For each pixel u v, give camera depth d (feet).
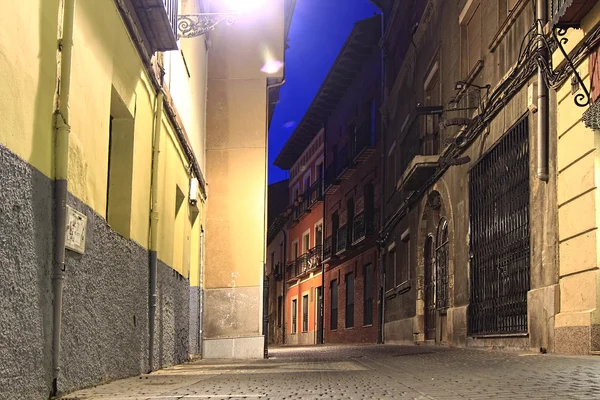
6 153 11.47
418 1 68.54
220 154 47.93
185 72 36.73
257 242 47.01
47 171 13.80
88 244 16.70
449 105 54.39
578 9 29.04
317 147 129.39
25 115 12.50
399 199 76.43
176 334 32.63
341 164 108.78
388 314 82.53
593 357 26.73
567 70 31.83
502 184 41.65
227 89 48.62
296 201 142.92
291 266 149.48
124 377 21.08
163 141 28.40
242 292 46.39
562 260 32.30
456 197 52.08
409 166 60.49
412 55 69.36
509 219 40.24
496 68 43.19
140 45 22.97
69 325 15.17
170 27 24.08
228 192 47.57
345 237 106.42
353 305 103.19
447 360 31.48
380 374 23.63
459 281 50.72
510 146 40.22
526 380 18.80
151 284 25.49
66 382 14.94
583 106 29.60
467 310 47.39
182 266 35.17
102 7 18.26
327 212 120.88
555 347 32.04
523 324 37.47
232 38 49.11
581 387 16.52
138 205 23.52
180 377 22.30
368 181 94.38
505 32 41.11
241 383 19.58
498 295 41.86
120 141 22.50
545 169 34.19
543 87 34.65
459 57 51.39
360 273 98.37
